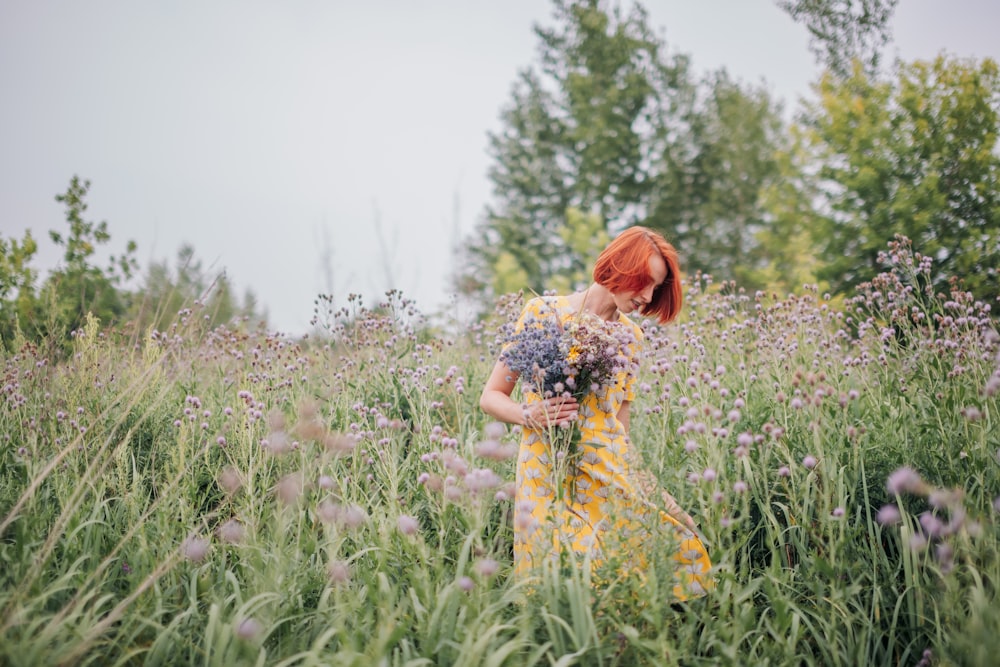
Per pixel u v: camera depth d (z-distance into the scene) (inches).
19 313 214.5
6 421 149.6
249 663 88.0
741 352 173.2
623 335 113.3
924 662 97.9
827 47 530.9
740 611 102.5
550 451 112.0
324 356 202.4
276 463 134.9
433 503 119.9
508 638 97.0
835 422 133.0
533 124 1155.9
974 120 418.6
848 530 113.2
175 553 101.1
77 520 113.0
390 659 94.7
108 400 159.3
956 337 152.9
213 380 194.1
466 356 213.3
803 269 512.7
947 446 124.0
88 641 87.0
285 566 105.1
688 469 122.0
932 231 403.9
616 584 96.8
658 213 1051.9
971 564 90.8
